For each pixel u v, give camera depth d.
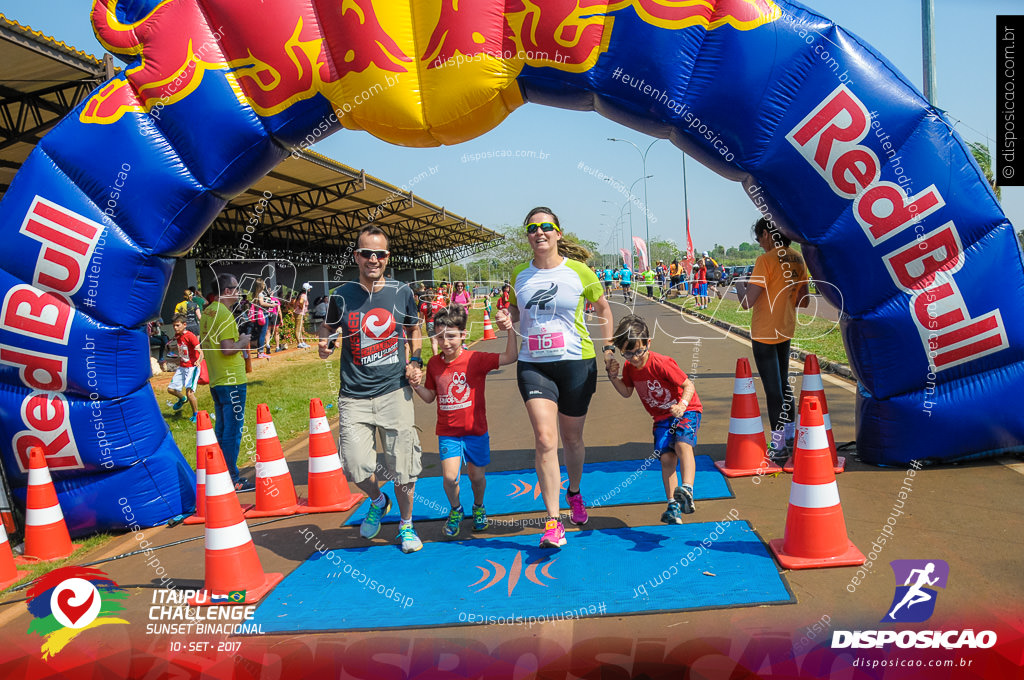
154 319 5.64
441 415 4.70
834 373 9.82
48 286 5.24
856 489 5.05
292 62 5.15
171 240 5.39
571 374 4.45
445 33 5.06
